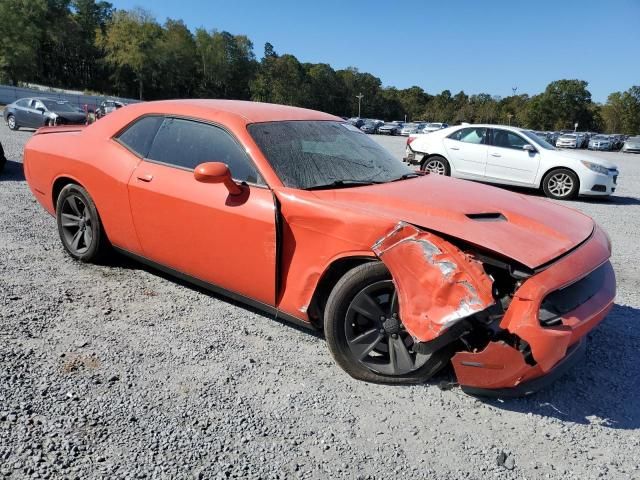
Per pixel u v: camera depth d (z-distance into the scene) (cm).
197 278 362
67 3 9831
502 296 259
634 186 1427
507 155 1123
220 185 334
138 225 381
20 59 6800
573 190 1069
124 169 387
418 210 287
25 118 1930
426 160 1227
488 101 12019
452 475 223
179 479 211
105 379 277
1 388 261
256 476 215
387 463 228
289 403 267
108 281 414
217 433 240
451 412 268
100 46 9138
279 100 11338
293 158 334
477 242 253
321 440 240
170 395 267
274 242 305
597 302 279
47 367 284
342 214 283
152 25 8919
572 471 229
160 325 344
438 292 250
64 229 454
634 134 10344
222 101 402
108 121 425
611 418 271
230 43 11362
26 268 429
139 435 235
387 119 13812
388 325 284
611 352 344
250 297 333
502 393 270
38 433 231
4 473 207
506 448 242
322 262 292
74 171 425
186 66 9994
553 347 238
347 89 12962
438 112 12731
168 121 380
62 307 361
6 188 768
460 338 262
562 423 264
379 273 277
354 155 369
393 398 277
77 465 214
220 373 291
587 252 279
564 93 10875
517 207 318
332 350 292
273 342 330
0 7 6638
